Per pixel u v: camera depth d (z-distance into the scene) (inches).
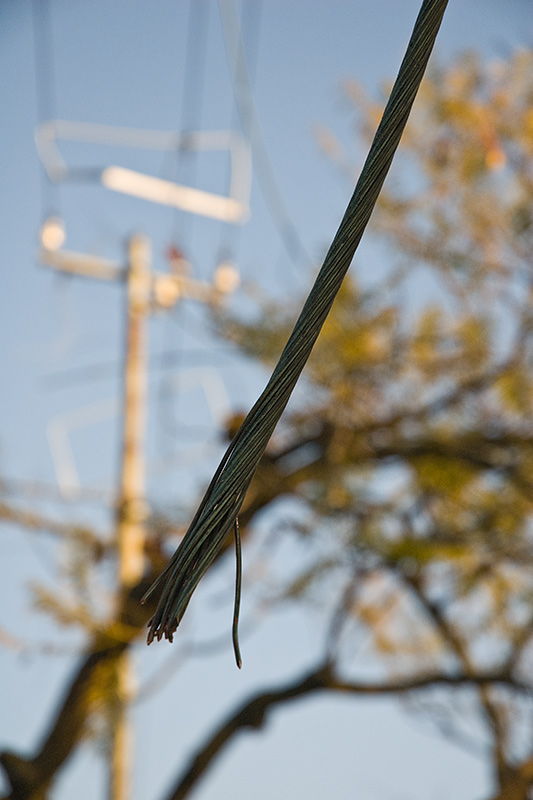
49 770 964.6
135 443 1288.1
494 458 1014.4
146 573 946.1
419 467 997.8
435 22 167.9
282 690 1011.9
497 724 1002.7
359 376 999.0
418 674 1021.8
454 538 1008.9
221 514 149.3
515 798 965.2
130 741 989.8
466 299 1043.9
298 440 1016.2
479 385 1018.1
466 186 1031.0
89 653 933.2
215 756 1013.2
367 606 1027.9
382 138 163.0
